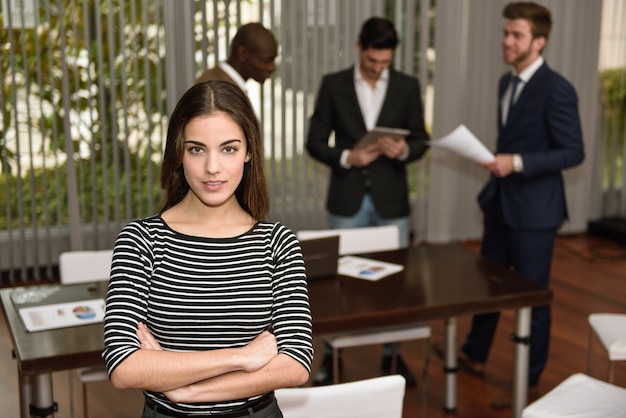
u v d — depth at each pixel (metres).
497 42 6.18
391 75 4.05
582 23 6.39
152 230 1.51
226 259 1.51
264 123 5.69
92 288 2.99
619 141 6.77
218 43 5.29
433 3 6.01
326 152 3.97
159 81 5.34
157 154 5.48
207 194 1.49
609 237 6.62
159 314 1.48
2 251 5.34
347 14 5.76
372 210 4.05
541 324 3.60
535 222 3.56
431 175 6.29
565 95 3.47
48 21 5.03
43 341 2.47
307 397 1.97
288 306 1.52
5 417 3.51
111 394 3.75
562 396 2.61
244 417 1.52
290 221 5.95
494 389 3.78
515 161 3.47
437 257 3.46
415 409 3.56
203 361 1.42
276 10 5.55
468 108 6.25
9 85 5.07
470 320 4.73
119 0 5.15
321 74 5.79
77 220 5.34
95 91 5.27
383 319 2.78
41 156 5.25
